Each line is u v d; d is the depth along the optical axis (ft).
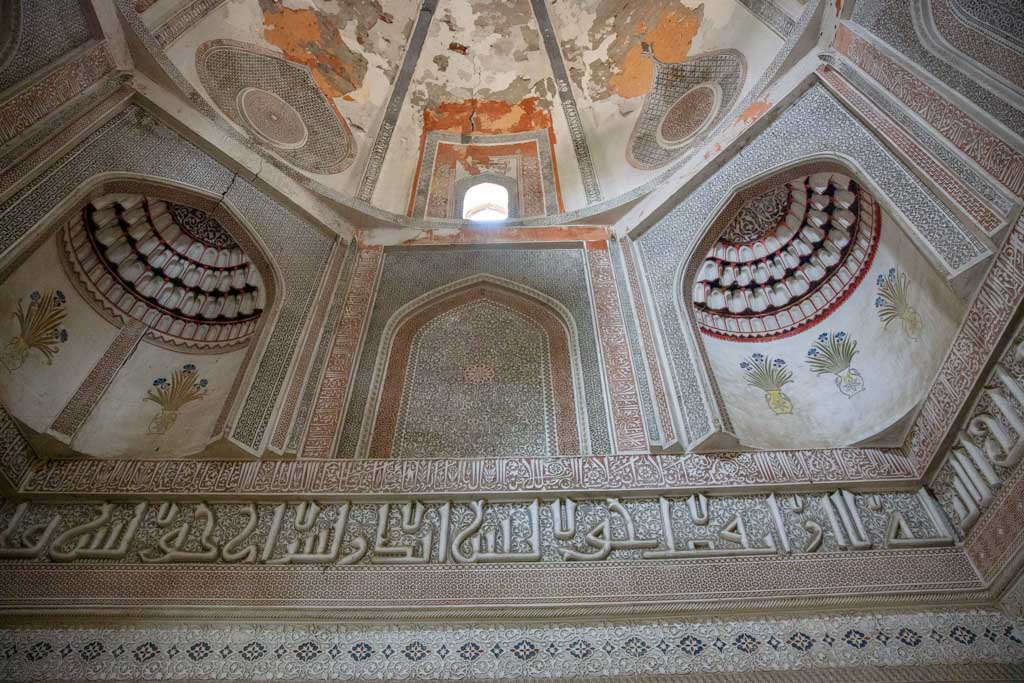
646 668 12.99
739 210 19.79
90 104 17.06
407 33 26.50
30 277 17.89
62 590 14.33
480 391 18.93
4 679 12.83
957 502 14.96
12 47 15.30
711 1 23.03
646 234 21.81
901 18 15.56
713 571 14.46
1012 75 12.88
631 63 25.34
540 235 22.99
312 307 20.33
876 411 17.07
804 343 19.47
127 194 18.37
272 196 21.09
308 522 15.58
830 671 12.77
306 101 24.17
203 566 14.78
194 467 16.57
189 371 20.29
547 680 12.87
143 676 12.94
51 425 17.11
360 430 17.63
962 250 13.82
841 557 14.62
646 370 18.38
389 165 25.41
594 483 16.08
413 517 15.72
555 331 20.36
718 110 21.89
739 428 17.70
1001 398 13.53
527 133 26.96
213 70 21.62
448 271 22.12
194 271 21.38
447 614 13.93
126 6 18.43
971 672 12.60
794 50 18.60
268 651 13.37
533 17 26.71
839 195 18.51
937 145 14.25
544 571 14.60
